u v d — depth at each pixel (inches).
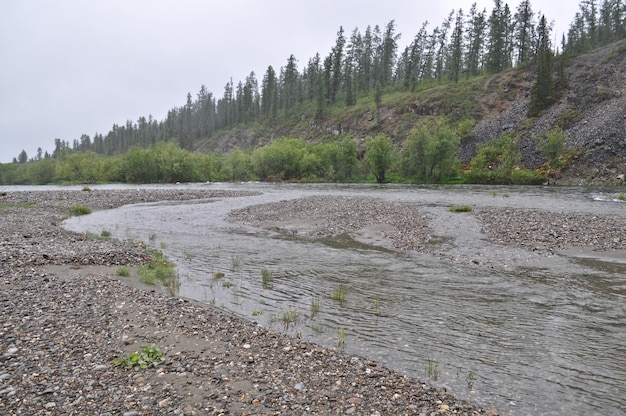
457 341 372.5
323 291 529.0
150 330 378.6
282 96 7150.6
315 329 402.9
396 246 800.3
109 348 337.7
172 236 946.7
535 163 2726.4
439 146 2965.1
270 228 1035.9
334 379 294.0
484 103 3902.6
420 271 620.4
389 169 3383.4
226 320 415.2
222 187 2898.6
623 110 2657.5
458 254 717.3
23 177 6023.6
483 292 514.3
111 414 242.4
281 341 363.9
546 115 3154.5
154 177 4357.8
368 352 351.6
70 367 301.7
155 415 243.4
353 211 1176.8
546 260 662.5
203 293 523.8
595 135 2610.7
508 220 954.1
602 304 462.6
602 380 299.4
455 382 298.8
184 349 339.3
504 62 4793.3
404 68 6392.7
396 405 260.2
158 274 601.6
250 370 304.2
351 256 729.0
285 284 562.6
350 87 5664.4
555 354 343.0
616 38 4424.2
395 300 489.1
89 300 459.2
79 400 256.5
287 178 4047.7
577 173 2445.9
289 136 5777.6
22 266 602.9
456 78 4781.0
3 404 249.0
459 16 5349.4
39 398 257.4
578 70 3499.0
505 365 325.7
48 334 362.0
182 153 4338.1
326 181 3715.6
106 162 4717.0
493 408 264.4
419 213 1101.7
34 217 1197.7
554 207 1162.0
